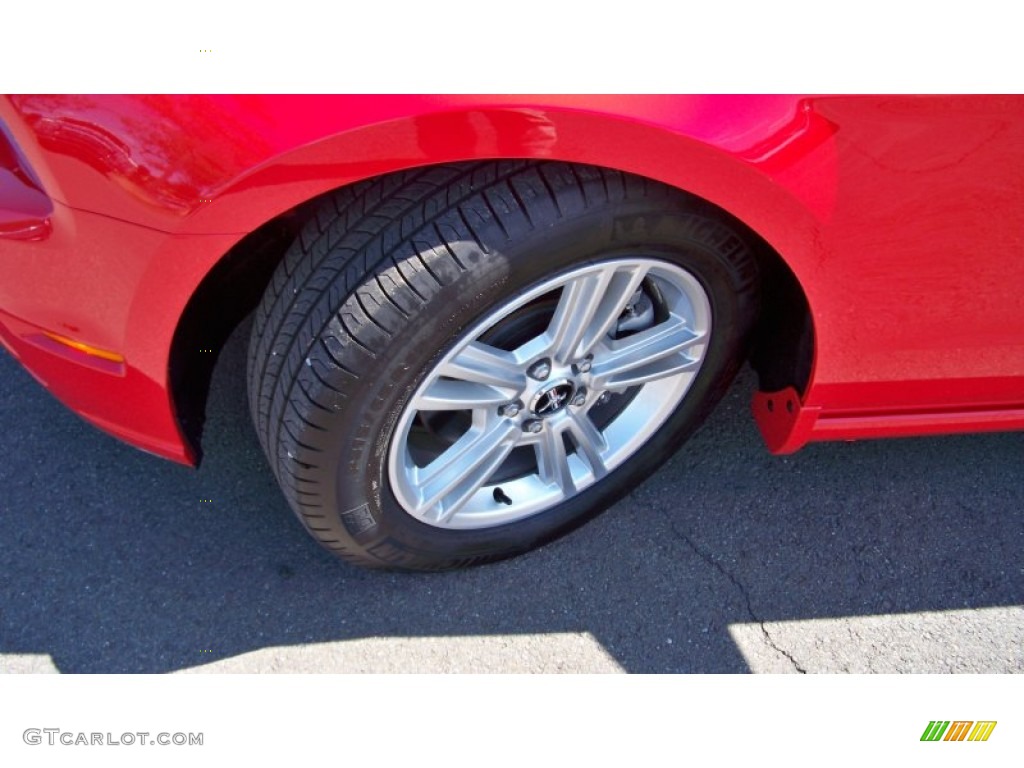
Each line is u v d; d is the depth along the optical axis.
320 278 1.64
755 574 2.29
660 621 2.20
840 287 1.79
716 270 1.84
